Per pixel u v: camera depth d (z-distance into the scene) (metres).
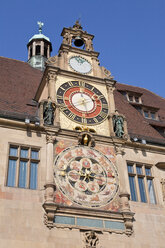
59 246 19.98
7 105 25.77
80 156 23.81
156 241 22.50
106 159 24.41
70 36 30.81
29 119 23.50
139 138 26.45
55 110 25.11
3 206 20.23
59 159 23.16
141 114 32.66
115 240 21.44
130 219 22.30
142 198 24.38
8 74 31.61
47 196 21.22
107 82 28.38
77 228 20.86
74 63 28.66
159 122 32.59
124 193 23.11
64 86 26.88
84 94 27.14
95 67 29.17
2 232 19.41
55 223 20.59
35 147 23.09
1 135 22.66
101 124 26.16
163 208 24.19
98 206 22.25
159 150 26.67
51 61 27.80
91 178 23.23
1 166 21.53
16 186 21.41
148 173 25.66
